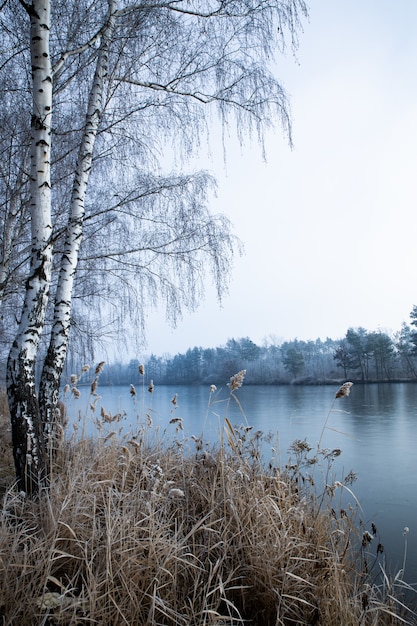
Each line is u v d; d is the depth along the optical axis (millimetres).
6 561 2137
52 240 3516
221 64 5004
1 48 4668
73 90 5066
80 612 1998
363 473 8117
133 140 5285
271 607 2301
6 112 4883
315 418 17203
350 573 2834
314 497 3408
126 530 2453
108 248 6035
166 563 2289
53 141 5348
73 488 2789
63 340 3982
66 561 2324
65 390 4453
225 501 2879
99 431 3895
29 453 3121
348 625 2189
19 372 3201
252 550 2543
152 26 4594
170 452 4062
